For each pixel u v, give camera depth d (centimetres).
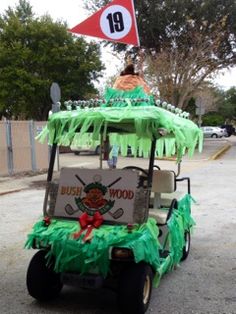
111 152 525
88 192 345
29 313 336
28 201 799
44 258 347
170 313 335
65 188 352
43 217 353
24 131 1212
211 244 523
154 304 352
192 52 2009
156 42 2202
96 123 339
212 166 1388
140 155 459
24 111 2630
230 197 828
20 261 460
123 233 316
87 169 353
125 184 338
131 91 372
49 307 348
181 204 433
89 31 496
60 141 365
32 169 1241
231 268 439
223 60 2264
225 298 365
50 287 353
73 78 2584
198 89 2272
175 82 2005
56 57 2522
